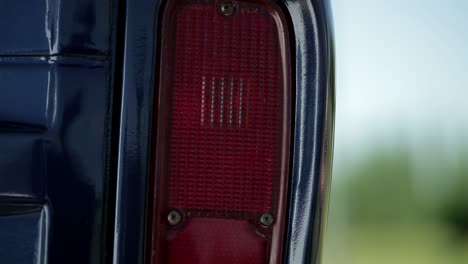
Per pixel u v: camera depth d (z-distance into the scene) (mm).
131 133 3180
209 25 3266
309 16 3299
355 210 27016
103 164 3186
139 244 3162
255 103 3275
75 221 3164
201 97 3248
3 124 3205
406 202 27531
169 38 3236
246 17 3285
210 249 3236
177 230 3225
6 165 3178
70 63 3180
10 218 3182
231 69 3270
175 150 3229
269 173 3270
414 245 25172
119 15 3219
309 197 3268
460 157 28453
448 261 24578
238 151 3262
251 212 3258
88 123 3184
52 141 3166
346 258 23672
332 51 3326
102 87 3195
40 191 3168
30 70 3195
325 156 3289
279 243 3266
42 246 3162
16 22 3217
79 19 3188
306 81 3295
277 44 3297
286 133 3285
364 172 27500
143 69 3193
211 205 3240
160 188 3209
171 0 3234
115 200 3178
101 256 3178
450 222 27516
